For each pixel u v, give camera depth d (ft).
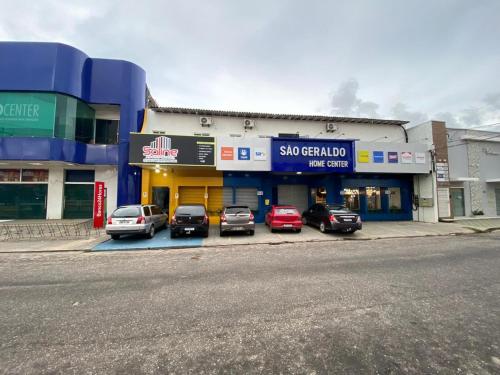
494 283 16.98
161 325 11.57
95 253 28.09
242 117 56.39
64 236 37.70
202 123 53.98
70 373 8.32
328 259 24.22
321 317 12.25
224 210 38.91
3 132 45.52
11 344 10.06
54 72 46.21
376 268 20.84
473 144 60.64
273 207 43.27
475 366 8.60
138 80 53.16
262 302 14.07
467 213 59.06
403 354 9.30
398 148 51.70
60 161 46.24
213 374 8.26
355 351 9.50
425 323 11.62
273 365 8.70
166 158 43.73
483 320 11.88
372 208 56.39
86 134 51.62
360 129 61.11
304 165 46.62
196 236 38.06
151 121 53.57
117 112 55.57
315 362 8.86
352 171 48.01
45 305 13.87
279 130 57.82
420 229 44.19
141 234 36.24
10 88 45.65
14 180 52.39
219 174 52.70
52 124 46.14
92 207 53.83
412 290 15.75
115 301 14.35
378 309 13.12
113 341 10.25
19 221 49.75
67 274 19.86
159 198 52.54
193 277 18.83
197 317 12.32
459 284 16.79
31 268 21.75
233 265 22.30
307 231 42.19
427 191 54.03
